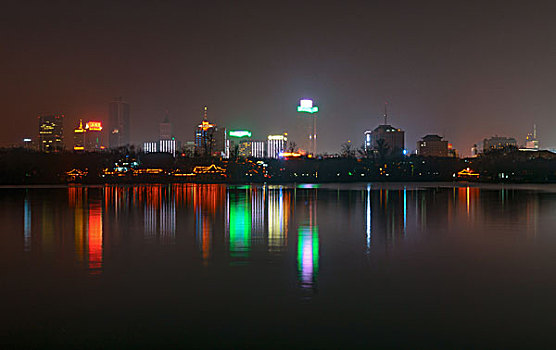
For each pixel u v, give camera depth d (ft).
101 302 30.19
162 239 55.98
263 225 70.23
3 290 32.91
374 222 73.97
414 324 26.18
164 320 26.81
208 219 78.02
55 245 51.39
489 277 36.81
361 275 37.55
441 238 57.21
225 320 26.78
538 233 61.41
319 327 25.70
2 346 23.34
